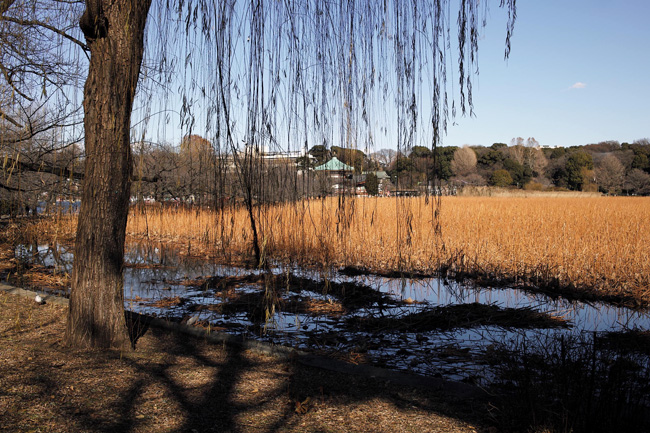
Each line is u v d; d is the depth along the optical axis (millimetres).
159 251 12078
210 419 2643
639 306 6711
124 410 2699
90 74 3473
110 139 3576
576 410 2693
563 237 10977
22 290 6012
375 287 7930
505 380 3586
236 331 5125
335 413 2797
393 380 3379
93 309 3775
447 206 20312
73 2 3426
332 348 4609
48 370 3242
